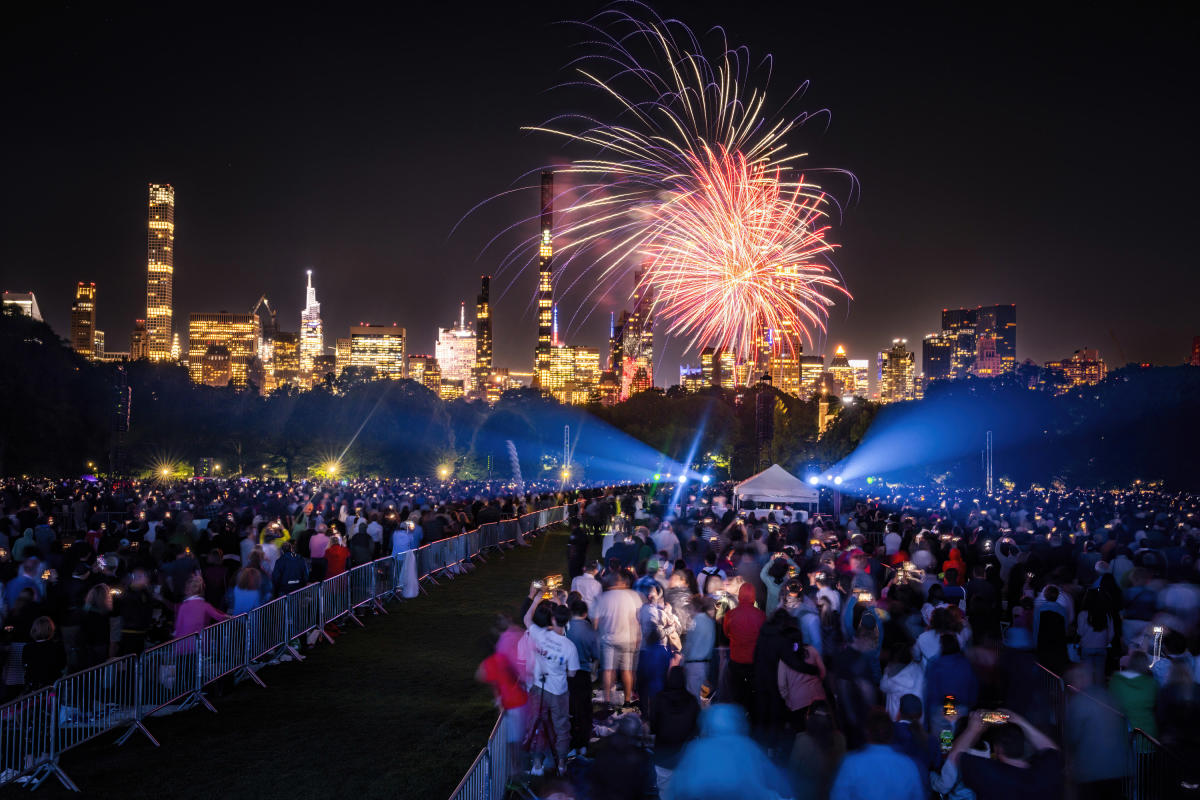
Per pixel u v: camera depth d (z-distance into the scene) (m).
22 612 12.96
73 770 11.12
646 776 8.02
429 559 25.77
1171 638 10.78
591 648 12.09
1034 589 16.22
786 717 10.91
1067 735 9.53
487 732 12.70
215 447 122.81
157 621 15.12
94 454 84.69
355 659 16.94
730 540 20.97
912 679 10.33
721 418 140.25
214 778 10.91
